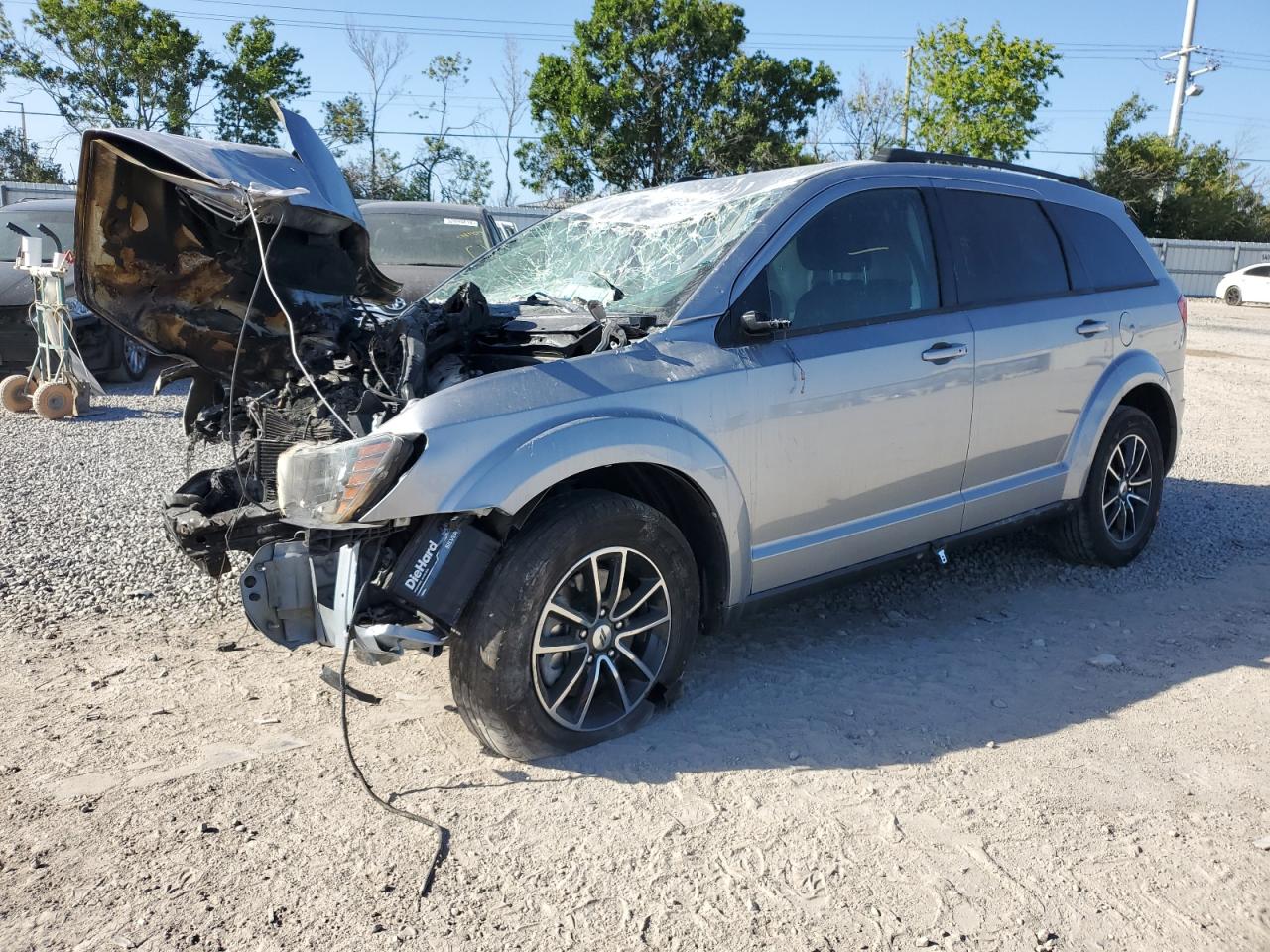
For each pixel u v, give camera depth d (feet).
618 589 11.39
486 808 10.22
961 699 12.87
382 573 10.51
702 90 124.16
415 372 11.42
